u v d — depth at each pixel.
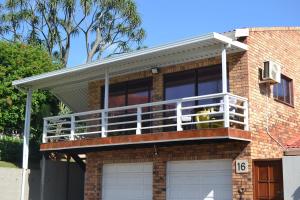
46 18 34.12
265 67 15.88
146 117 18.00
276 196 14.26
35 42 33.56
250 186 14.69
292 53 18.16
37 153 23.03
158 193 16.72
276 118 16.48
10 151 22.55
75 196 22.14
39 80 18.92
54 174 21.28
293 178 13.94
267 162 14.57
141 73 18.41
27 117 19.89
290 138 17.12
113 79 19.25
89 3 33.75
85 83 20.16
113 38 35.25
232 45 14.95
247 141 14.99
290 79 17.84
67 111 25.95
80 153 19.84
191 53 15.74
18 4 33.50
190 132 14.93
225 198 15.30
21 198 19.80
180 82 17.25
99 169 18.86
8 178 19.69
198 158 15.96
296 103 17.95
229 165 15.38
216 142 15.40
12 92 22.66
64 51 34.75
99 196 18.62
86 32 35.19
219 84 16.20
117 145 16.91
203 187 15.84
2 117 22.52
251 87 15.49
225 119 14.33
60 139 21.73
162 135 15.55
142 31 35.16
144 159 17.41
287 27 17.78
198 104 16.61
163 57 16.27
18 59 23.48
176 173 16.53
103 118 17.36
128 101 18.83
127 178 17.97
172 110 15.62
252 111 15.35
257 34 16.17
